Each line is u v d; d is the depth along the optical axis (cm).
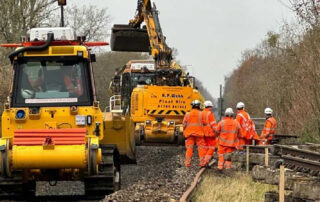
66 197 2144
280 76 5278
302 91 3934
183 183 2253
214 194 2114
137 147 3984
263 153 2591
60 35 2105
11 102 2005
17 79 2020
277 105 5209
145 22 4309
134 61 4769
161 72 4106
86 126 1994
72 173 1975
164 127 3812
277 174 1839
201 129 2838
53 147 1848
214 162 3155
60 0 2972
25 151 1842
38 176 1983
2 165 1847
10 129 1983
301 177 1717
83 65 2045
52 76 2031
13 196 1997
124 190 2064
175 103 3944
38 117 1986
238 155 2800
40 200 2069
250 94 8650
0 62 4869
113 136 2144
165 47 4228
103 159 1991
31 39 2105
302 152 1966
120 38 4516
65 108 1992
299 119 4034
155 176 2652
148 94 3934
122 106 4409
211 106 2861
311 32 3584
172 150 3912
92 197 2030
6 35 5406
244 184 2319
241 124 3061
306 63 3572
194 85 4169
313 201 1633
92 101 2025
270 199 1820
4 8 5409
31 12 5544
